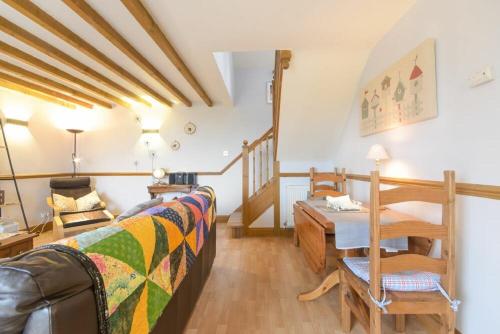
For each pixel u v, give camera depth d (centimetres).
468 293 153
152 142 530
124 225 115
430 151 187
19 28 241
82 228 388
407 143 215
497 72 134
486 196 140
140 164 532
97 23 218
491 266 139
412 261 137
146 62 308
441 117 175
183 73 328
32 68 339
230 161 534
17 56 284
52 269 70
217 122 532
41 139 463
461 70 158
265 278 259
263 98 538
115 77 372
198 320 191
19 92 416
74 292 73
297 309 205
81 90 438
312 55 277
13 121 417
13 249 222
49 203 421
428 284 142
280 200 421
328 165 420
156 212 148
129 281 101
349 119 341
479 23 145
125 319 97
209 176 528
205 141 532
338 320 191
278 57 317
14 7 197
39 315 66
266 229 418
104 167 531
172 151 531
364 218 208
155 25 226
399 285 141
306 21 216
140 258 110
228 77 446
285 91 315
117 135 531
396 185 229
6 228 251
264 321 190
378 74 258
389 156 241
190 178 514
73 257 79
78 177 490
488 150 140
